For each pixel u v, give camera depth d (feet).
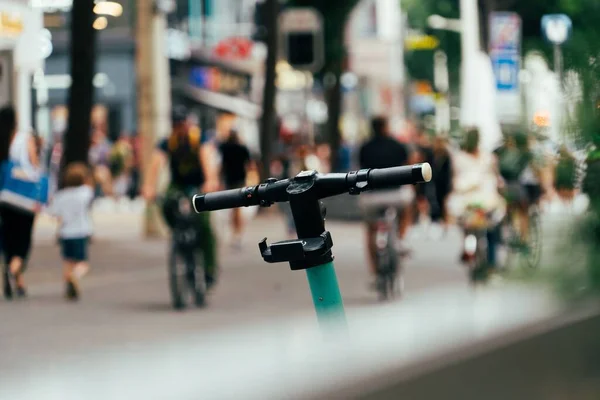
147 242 80.38
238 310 44.60
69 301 48.14
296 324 9.90
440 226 103.50
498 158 50.21
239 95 191.11
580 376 14.30
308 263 11.16
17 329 39.06
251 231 93.25
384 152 51.55
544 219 18.86
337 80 132.46
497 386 11.34
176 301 45.14
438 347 9.84
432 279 55.21
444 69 220.43
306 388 7.42
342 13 131.54
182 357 7.91
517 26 111.14
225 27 195.52
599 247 18.03
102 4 75.97
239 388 7.03
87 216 48.57
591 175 20.61
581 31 22.70
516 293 13.07
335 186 11.27
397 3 213.05
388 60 215.72
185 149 46.62
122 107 169.99
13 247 49.24
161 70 84.99
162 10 85.15
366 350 8.66
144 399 6.66
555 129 21.80
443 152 93.30
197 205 11.93
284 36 66.28
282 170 120.16
